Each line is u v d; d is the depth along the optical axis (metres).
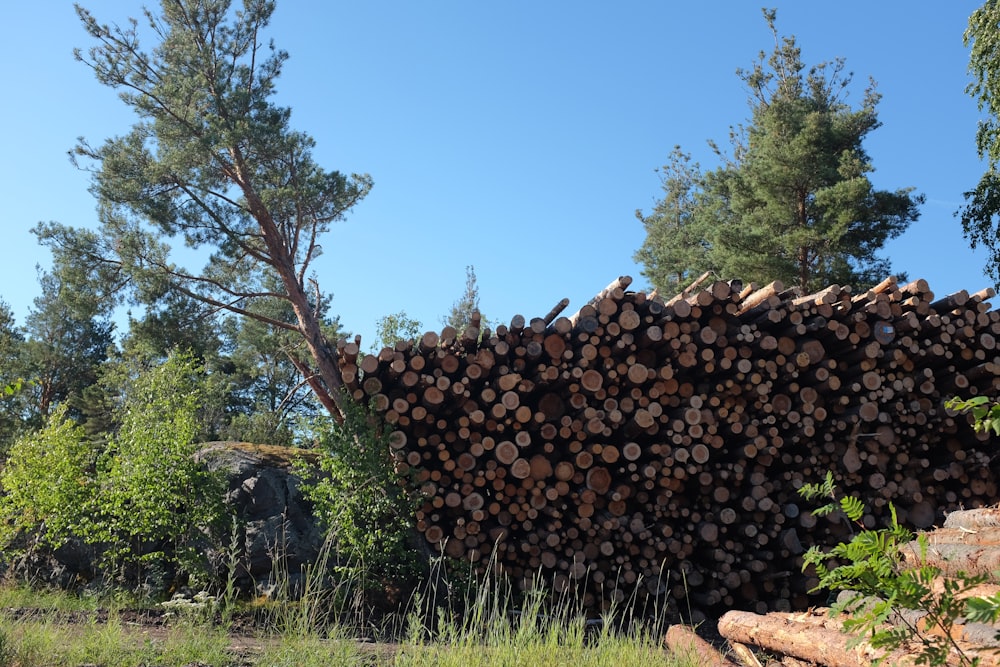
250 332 26.11
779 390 8.95
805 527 8.65
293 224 16.92
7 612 5.93
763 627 5.49
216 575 8.19
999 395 8.91
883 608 3.01
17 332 31.05
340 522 8.05
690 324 8.72
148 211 15.08
